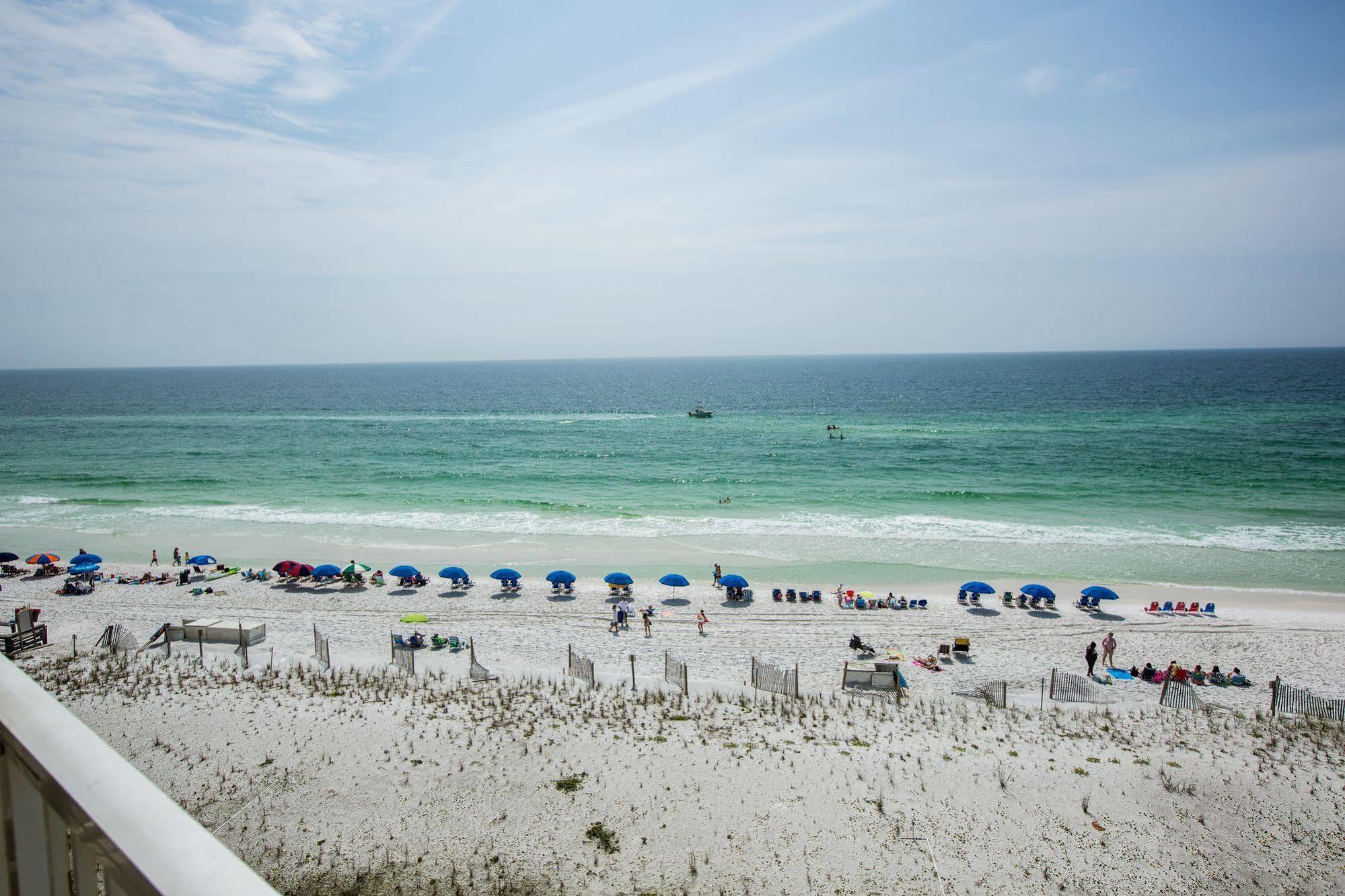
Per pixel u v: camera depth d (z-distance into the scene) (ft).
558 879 44.83
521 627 95.14
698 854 47.01
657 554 132.05
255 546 138.41
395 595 109.09
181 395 608.60
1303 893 44.09
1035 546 135.44
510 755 57.31
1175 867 46.06
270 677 72.28
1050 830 49.19
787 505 172.04
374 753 57.41
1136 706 69.26
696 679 76.28
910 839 48.39
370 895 43.29
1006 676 79.15
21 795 7.47
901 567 123.24
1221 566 122.62
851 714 66.03
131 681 70.64
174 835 5.49
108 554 134.00
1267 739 61.26
